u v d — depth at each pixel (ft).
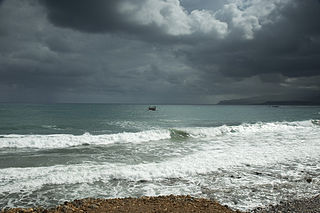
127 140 60.13
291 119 147.74
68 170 31.94
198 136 69.36
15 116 139.64
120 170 31.65
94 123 109.40
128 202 21.24
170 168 32.99
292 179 29.50
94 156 42.16
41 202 22.29
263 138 64.23
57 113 182.09
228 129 80.59
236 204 22.15
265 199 23.39
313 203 22.47
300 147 49.01
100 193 24.73
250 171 32.68
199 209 19.93
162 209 19.61
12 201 22.36
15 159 38.99
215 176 30.48
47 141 53.62
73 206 20.04
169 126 101.71
